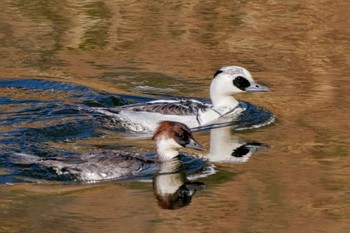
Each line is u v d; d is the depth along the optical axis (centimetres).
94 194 1385
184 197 1377
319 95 1967
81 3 2731
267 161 1561
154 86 2053
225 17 2591
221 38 2412
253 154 1606
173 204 1338
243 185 1433
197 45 2355
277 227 1259
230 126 1828
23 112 1823
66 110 1844
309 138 1686
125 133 1764
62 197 1368
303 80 2080
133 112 1828
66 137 1702
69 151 1608
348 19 2558
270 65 2195
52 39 2395
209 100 1991
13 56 2247
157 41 2392
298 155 1586
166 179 1464
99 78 2092
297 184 1433
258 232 1238
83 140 1692
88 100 1939
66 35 2433
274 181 1451
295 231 1237
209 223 1271
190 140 1577
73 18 2573
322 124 1770
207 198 1375
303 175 1477
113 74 2128
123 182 1454
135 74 2133
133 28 2494
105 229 1234
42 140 1669
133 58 2255
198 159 1580
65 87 2016
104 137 1722
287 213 1310
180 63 2219
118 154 1529
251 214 1307
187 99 1934
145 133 1775
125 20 2564
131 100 1969
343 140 1662
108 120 1803
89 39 2405
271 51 2306
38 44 2350
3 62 2195
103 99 1952
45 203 1338
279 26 2503
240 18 2581
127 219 1275
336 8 2673
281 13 2625
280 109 1895
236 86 1927
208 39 2405
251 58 2250
